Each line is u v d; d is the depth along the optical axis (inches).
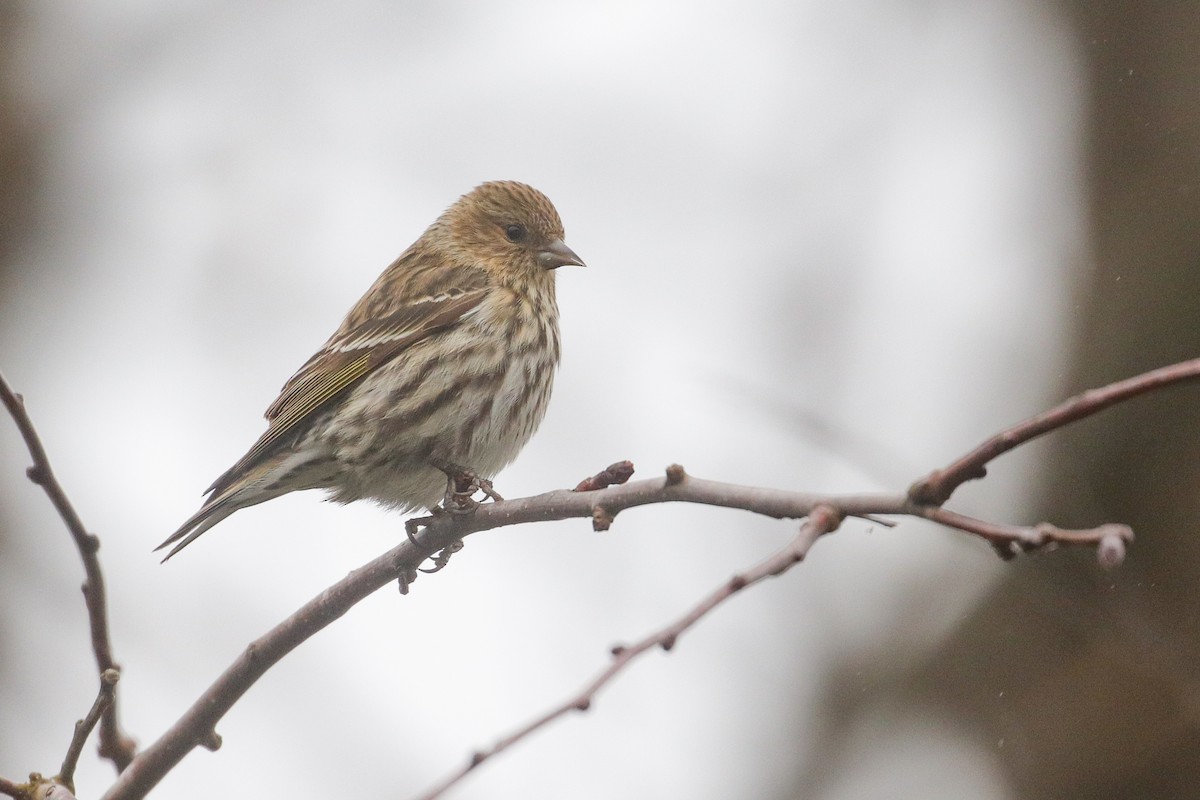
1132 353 544.4
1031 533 189.3
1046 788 516.4
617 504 256.4
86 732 290.2
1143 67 587.8
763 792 571.2
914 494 202.8
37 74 634.8
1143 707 509.7
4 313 621.9
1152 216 563.5
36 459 286.7
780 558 203.3
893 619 587.8
